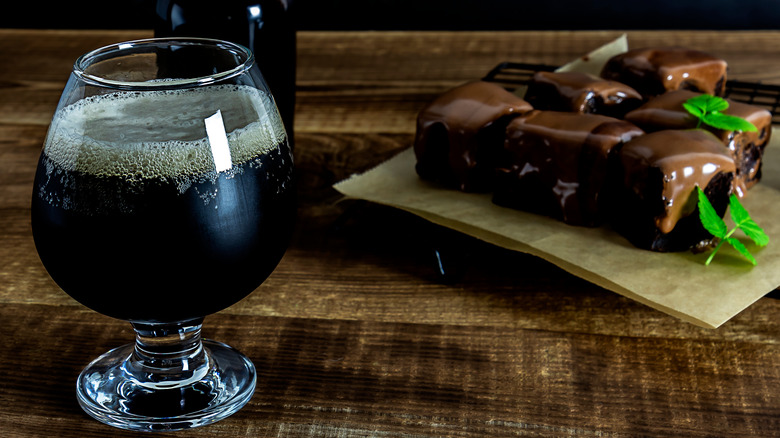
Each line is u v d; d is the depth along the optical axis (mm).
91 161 522
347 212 709
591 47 994
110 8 1551
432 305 641
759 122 738
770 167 769
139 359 582
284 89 726
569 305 642
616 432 559
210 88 530
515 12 1521
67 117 533
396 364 598
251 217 538
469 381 588
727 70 867
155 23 704
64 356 601
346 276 664
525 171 702
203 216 525
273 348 608
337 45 1030
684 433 558
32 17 1572
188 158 523
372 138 813
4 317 628
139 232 522
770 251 666
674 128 733
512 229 687
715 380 588
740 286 632
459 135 722
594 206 688
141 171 520
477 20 1530
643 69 819
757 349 607
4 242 690
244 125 537
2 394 576
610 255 663
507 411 570
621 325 626
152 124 522
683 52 838
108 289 533
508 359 602
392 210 735
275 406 572
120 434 555
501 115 720
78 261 529
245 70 543
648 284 633
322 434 558
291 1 719
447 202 719
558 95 777
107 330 621
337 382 587
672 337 616
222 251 532
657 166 657
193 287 533
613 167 686
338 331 621
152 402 563
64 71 932
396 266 674
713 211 651
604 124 698
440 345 611
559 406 573
